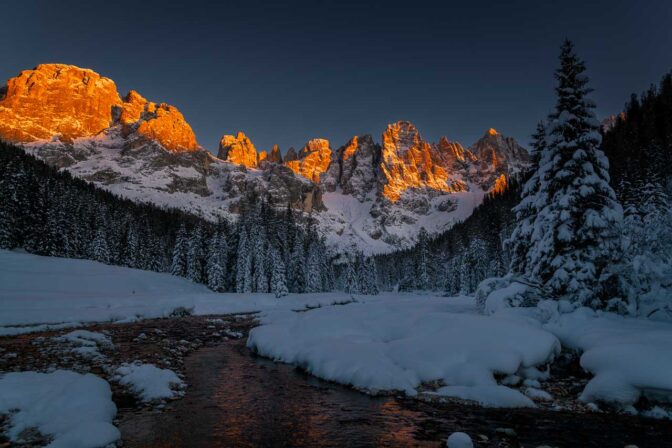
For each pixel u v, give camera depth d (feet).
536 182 67.72
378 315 72.13
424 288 340.18
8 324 80.89
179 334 83.51
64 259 182.70
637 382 33.45
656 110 230.48
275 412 34.78
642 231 52.80
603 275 53.31
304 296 199.21
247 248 213.05
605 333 43.50
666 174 130.21
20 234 201.67
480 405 36.14
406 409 35.53
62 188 252.62
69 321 90.89
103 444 25.40
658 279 51.39
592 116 58.90
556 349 44.91
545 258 58.59
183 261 224.53
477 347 44.65
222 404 36.86
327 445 27.50
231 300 161.58
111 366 47.24
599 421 31.76
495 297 61.11
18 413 28.73
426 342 48.52
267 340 64.39
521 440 28.17
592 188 54.85
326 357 50.16
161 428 30.14
